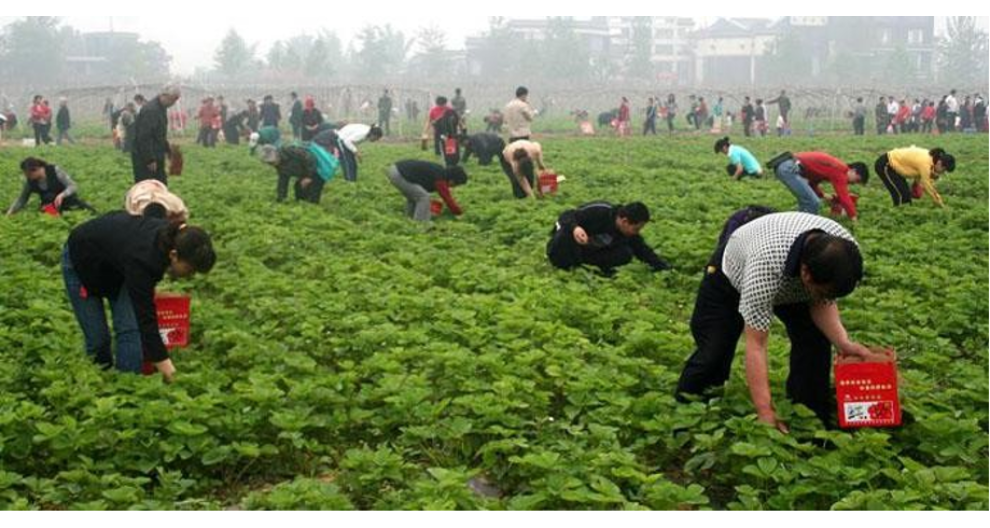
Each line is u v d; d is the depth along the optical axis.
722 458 6.43
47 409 7.12
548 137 44.56
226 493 6.30
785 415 6.73
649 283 11.56
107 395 7.14
